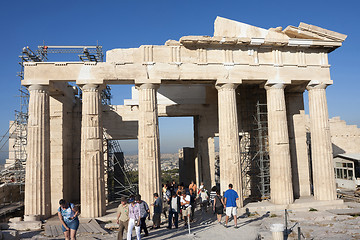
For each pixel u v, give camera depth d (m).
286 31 21.12
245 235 14.02
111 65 19.56
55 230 15.62
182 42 20.05
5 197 23.58
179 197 15.95
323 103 21.67
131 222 12.29
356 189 27.23
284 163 20.55
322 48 22.02
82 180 18.56
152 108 19.62
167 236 14.20
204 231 14.97
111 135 27.17
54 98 23.22
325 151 21.25
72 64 19.36
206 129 27.38
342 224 16.09
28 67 19.14
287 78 21.23
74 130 26.02
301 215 17.98
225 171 20.02
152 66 19.84
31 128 18.78
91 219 17.64
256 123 26.33
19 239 14.10
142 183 19.02
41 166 18.67
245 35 21.03
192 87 27.69
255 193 25.77
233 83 20.47
